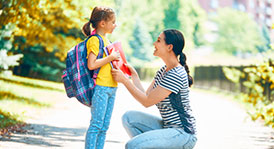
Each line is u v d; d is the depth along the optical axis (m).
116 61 4.96
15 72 30.97
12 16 10.33
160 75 5.12
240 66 22.73
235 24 102.88
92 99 4.91
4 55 11.44
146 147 4.52
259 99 14.12
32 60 28.73
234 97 21.73
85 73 4.88
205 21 102.19
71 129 9.37
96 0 12.32
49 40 19.67
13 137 7.58
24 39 21.77
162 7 87.44
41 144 7.15
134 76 5.23
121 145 7.75
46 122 10.17
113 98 5.14
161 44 4.80
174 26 87.19
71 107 14.34
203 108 16.42
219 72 28.67
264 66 11.33
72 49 5.01
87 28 5.21
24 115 10.81
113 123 10.95
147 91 5.23
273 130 10.50
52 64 29.62
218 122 12.01
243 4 127.44
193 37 95.25
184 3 88.75
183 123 4.68
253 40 102.94
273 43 10.23
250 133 9.90
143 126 5.01
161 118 5.12
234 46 101.88
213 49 99.94
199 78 35.47
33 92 18.48
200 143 8.32
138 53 77.19
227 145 8.16
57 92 20.73
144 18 86.06
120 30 20.77
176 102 4.68
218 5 119.06
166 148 4.58
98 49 4.86
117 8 17.09
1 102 12.50
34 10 10.66
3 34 12.16
